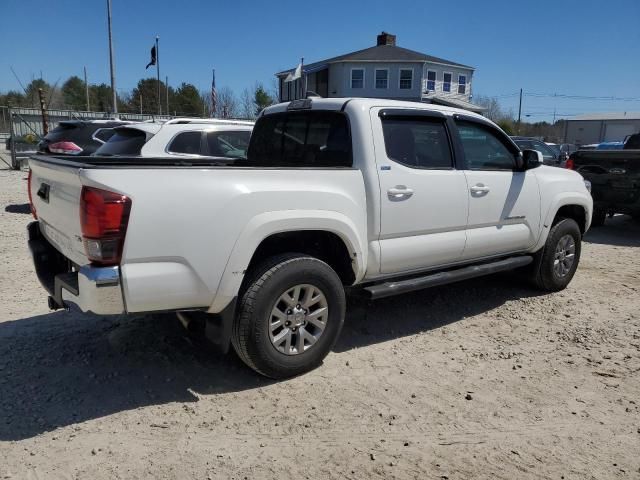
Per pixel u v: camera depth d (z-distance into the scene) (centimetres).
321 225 388
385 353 445
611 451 317
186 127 779
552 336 490
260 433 328
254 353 371
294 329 390
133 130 782
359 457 306
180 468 294
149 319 495
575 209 638
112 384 382
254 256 398
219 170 351
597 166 1004
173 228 329
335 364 421
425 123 472
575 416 354
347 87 4256
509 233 541
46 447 309
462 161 496
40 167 384
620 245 924
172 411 350
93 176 310
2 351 427
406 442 321
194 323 385
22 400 357
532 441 325
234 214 349
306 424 338
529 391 386
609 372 418
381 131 436
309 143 473
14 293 570
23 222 967
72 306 344
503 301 587
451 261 498
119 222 314
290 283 377
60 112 2762
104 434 323
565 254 622
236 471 293
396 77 4225
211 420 341
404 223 445
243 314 364
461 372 414
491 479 290
